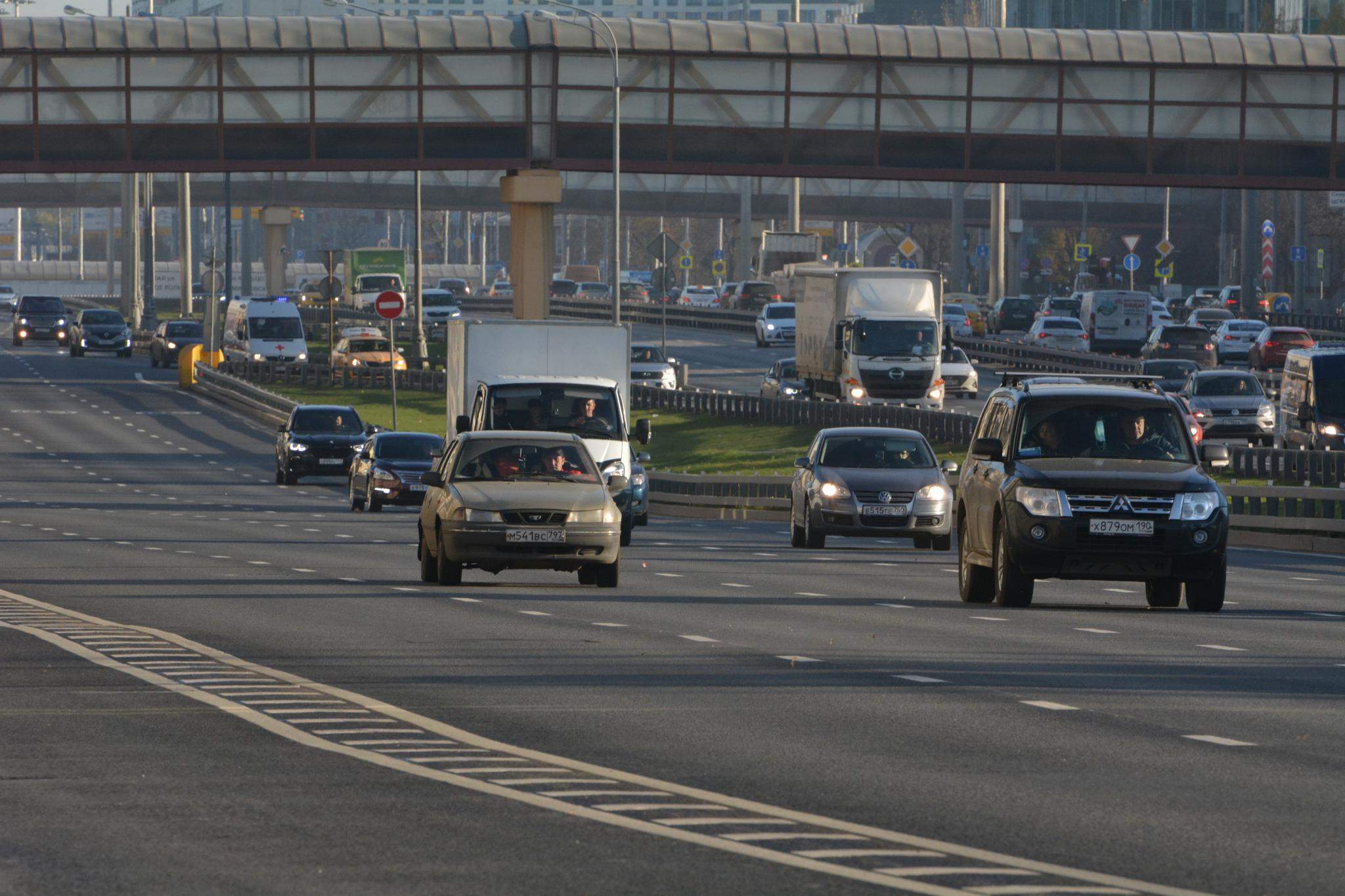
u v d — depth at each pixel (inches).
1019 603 2967.5
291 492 7032.5
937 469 4584.2
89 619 2696.9
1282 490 4815.5
